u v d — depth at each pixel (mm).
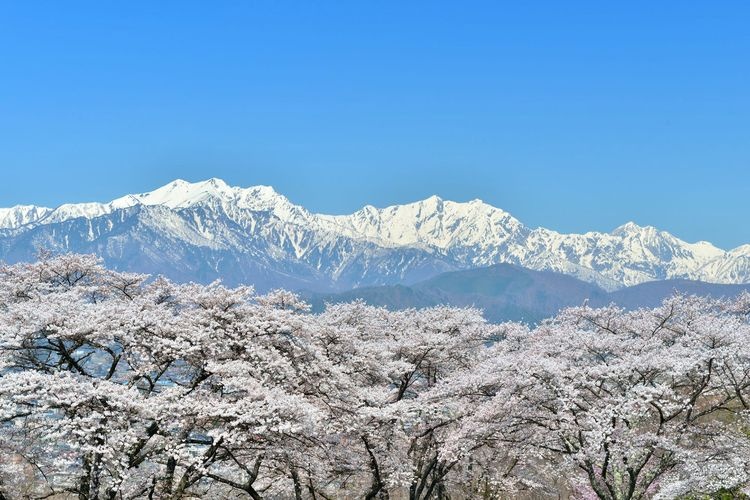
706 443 29922
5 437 23656
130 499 25422
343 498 36750
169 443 24266
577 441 32188
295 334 30125
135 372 26625
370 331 42906
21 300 32781
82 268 34719
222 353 27938
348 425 29188
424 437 34844
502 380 30219
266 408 23766
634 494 32656
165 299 33406
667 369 28875
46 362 27547
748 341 30219
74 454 22828
